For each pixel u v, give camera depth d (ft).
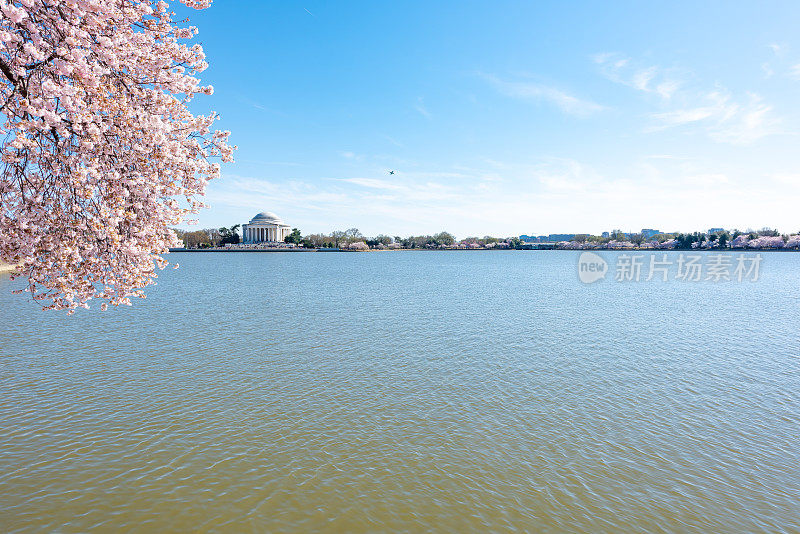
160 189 51.75
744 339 131.64
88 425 69.77
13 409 75.00
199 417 73.10
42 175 45.19
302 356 107.76
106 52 46.06
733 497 54.65
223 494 53.93
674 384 90.58
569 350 115.85
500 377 93.71
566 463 61.41
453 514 51.29
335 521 49.80
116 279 52.19
